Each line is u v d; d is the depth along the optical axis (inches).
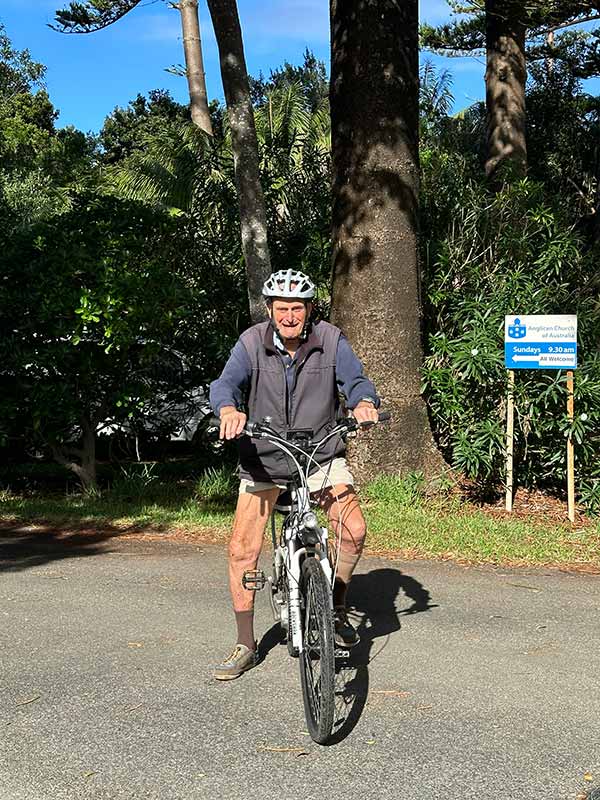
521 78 697.0
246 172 405.4
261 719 176.6
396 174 392.5
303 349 188.4
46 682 194.7
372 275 393.7
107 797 146.5
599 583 284.0
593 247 485.1
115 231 401.7
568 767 158.4
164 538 342.0
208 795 147.4
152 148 729.0
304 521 173.0
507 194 430.0
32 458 455.2
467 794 148.5
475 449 374.9
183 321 425.7
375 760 160.1
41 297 381.7
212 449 466.3
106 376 403.2
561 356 363.6
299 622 174.1
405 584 277.4
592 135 916.0
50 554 315.9
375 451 395.5
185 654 213.0
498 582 281.9
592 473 385.4
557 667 208.1
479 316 386.9
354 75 392.2
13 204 998.4
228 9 400.2
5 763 157.3
